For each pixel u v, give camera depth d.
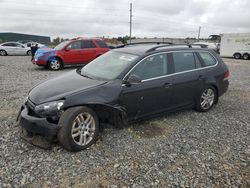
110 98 4.36
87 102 4.12
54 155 3.92
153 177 3.47
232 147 4.41
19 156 3.86
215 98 6.40
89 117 4.17
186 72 5.60
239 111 6.46
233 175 3.57
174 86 5.32
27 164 3.66
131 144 4.36
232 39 31.55
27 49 27.52
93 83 4.48
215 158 4.01
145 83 4.82
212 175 3.55
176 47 5.68
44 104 3.98
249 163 3.89
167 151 4.18
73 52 13.59
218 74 6.30
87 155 3.97
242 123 5.60
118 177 3.44
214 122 5.59
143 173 3.55
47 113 3.93
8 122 5.14
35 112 4.02
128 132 4.82
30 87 8.53
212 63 6.31
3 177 3.35
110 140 4.47
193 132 4.99
